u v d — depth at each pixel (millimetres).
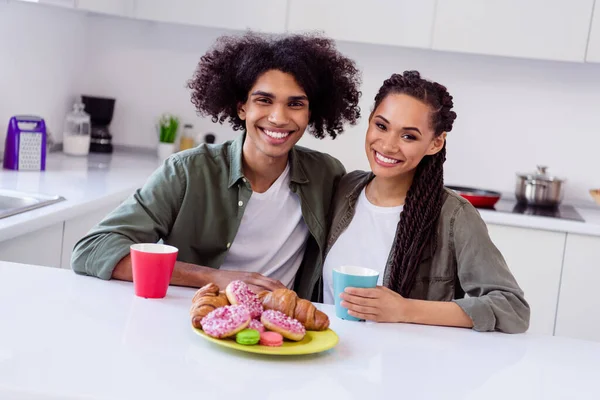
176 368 1077
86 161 3523
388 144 1625
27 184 2730
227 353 1162
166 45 3947
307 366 1146
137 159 3781
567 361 1316
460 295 1737
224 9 3422
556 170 3701
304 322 1269
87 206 2525
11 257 2154
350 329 1366
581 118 3660
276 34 3652
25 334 1148
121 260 1540
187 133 3943
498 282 1577
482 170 3758
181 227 1758
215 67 1777
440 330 1426
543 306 3164
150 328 1243
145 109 4000
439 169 1685
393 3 3328
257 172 1767
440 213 1671
